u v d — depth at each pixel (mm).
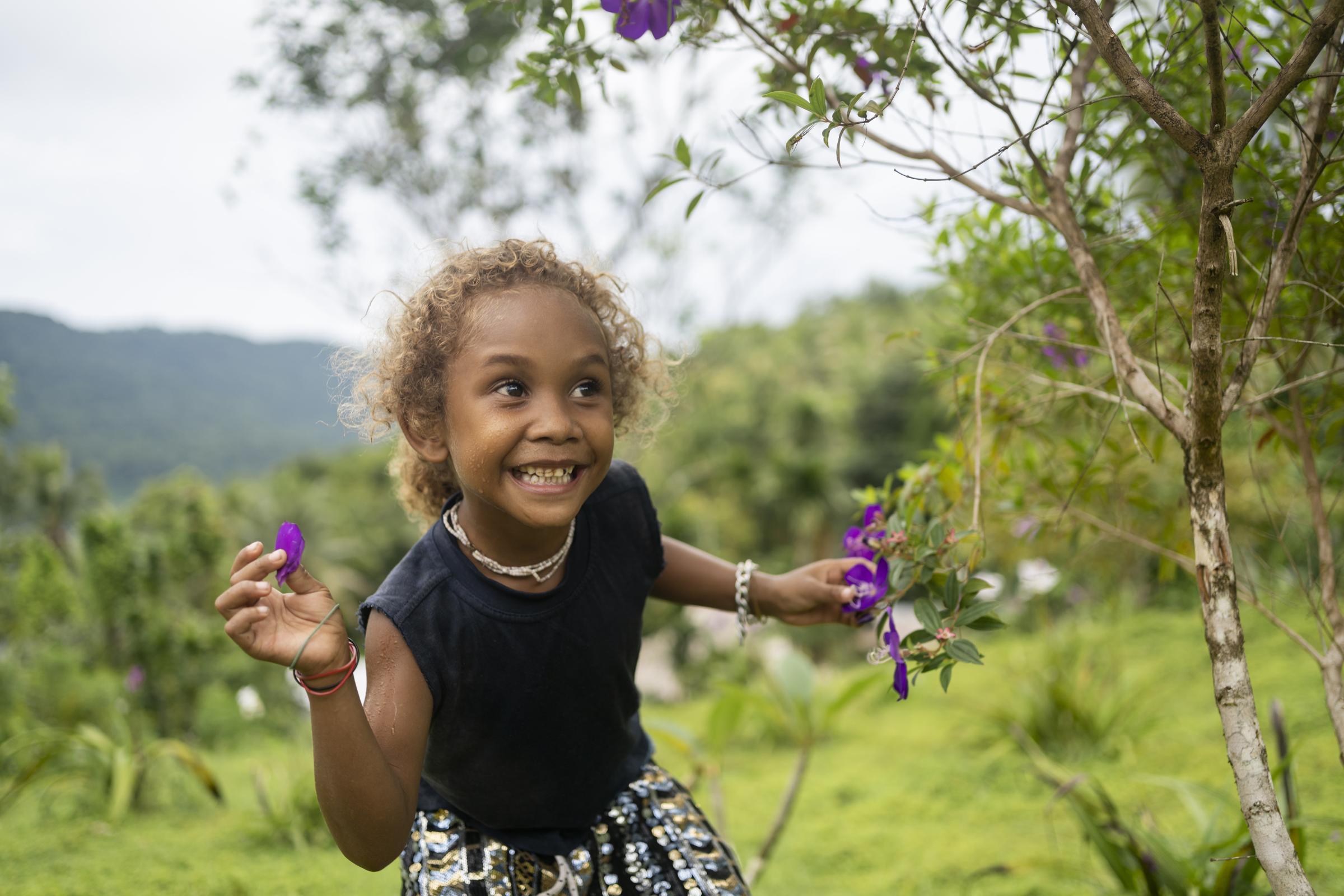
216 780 4508
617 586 1707
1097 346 2229
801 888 3320
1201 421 1343
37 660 6328
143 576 5871
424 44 9391
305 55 9633
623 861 1713
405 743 1448
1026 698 4934
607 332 1709
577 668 1610
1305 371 2246
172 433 116000
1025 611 8445
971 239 2348
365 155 10367
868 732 6109
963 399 2316
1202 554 1355
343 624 1265
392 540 29000
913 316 32562
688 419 25328
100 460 101438
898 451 28234
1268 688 4867
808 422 27531
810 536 24219
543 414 1405
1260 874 2428
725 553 22094
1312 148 1504
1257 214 1852
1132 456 2285
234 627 1209
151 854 3666
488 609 1537
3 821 4211
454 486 1819
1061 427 2578
